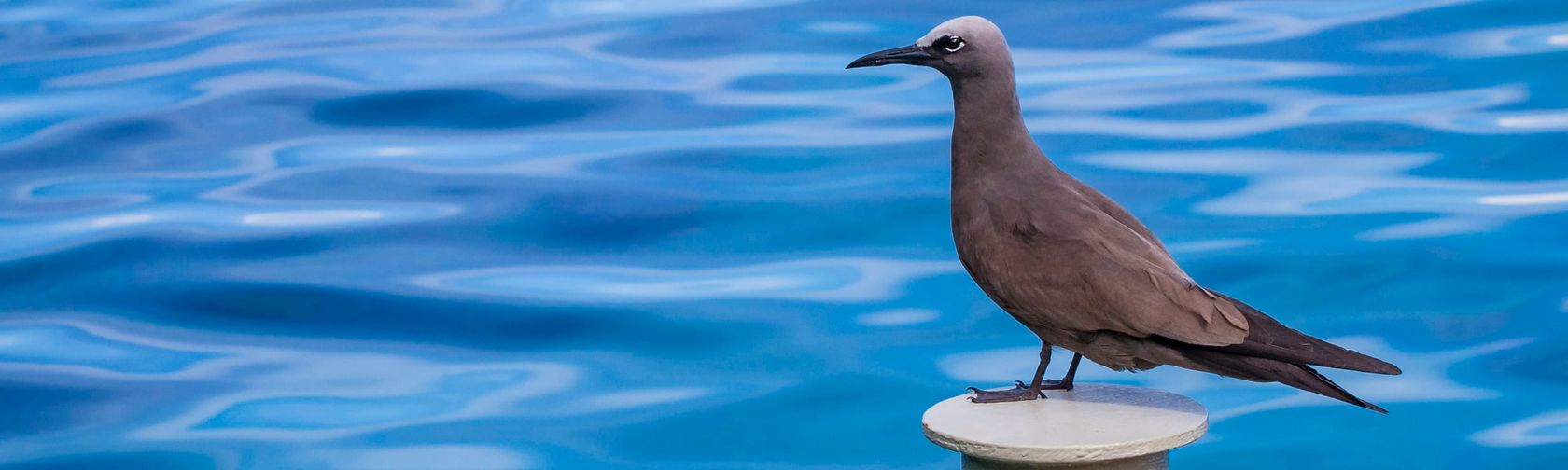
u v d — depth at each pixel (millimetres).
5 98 19453
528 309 14578
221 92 19484
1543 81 18156
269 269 15414
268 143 18188
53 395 13438
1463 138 16984
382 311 14680
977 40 6938
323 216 16391
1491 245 14969
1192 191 16172
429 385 13516
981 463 6051
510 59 20344
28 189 17125
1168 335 6504
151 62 20578
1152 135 17453
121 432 12898
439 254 15656
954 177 7180
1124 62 19625
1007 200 6957
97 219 16406
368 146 18031
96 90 19656
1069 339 6828
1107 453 5836
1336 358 6156
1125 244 6742
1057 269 6734
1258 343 6324
